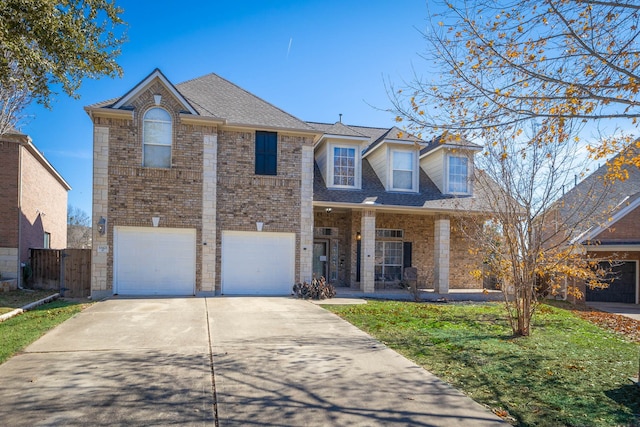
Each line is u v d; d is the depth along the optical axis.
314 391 5.23
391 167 18.23
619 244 15.83
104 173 13.55
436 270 17.45
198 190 14.30
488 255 9.91
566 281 15.36
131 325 8.97
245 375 5.76
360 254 18.28
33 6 6.93
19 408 4.58
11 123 13.77
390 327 9.24
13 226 15.43
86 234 44.25
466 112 7.05
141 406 4.68
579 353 7.45
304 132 15.39
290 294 15.12
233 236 14.87
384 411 4.68
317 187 17.33
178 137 14.19
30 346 7.14
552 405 4.96
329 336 8.23
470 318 10.77
